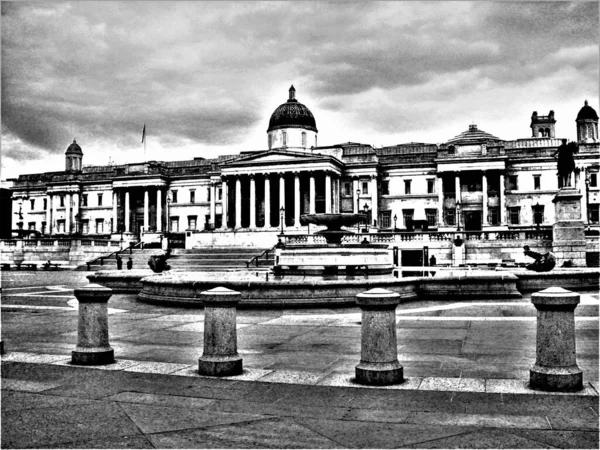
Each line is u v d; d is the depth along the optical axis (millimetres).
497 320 19109
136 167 128625
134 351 14328
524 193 105500
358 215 39250
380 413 8922
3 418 8758
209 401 9672
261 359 13180
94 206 135000
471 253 66438
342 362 12812
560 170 55281
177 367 12203
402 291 25141
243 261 67125
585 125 114312
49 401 9680
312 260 36938
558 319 10148
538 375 10156
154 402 9617
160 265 37188
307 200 112750
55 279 49469
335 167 109125
